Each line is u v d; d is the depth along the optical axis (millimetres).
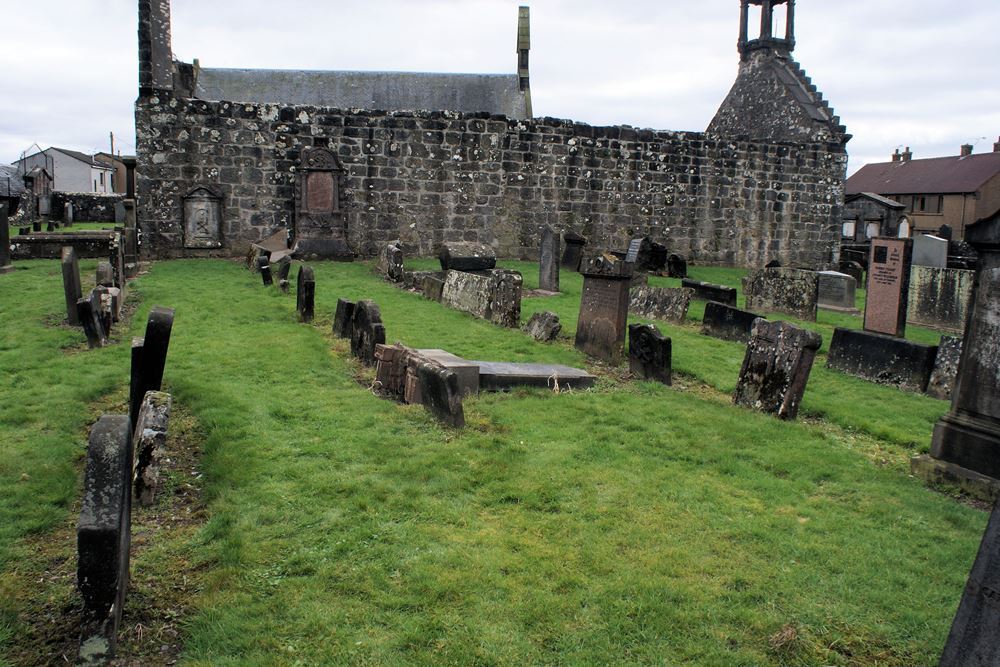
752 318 11656
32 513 4797
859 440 7320
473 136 22375
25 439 6133
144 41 19734
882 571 4395
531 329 11398
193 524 4797
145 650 3510
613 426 7105
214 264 18625
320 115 20938
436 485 5426
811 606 3994
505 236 23125
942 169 58000
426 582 4094
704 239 25453
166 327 6180
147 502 4973
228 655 3467
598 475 5766
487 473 5672
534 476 5664
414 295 14672
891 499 5590
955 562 4555
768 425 7324
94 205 39656
